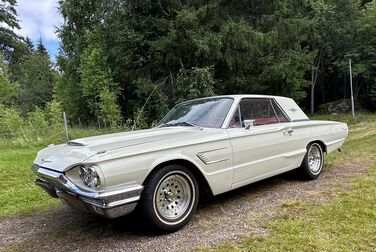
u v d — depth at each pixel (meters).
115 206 2.98
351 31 19.89
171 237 3.35
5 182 6.05
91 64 15.80
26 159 8.00
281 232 3.29
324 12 19.44
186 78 13.25
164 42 12.95
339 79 23.62
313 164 5.42
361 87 21.95
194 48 13.24
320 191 4.64
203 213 3.98
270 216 3.77
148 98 13.98
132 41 13.72
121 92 16.20
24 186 5.82
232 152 3.97
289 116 5.12
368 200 4.07
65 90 19.38
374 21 18.55
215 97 4.72
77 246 3.27
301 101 24.06
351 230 3.24
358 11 20.14
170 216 3.44
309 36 19.97
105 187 2.94
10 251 3.24
